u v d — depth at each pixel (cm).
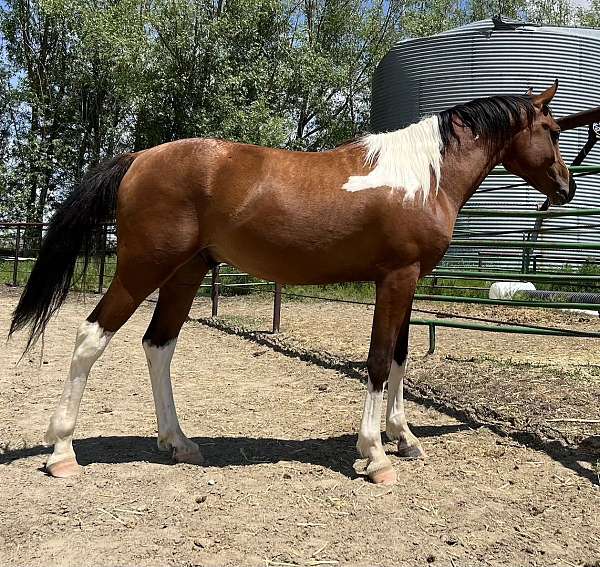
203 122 1638
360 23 2494
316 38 2475
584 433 418
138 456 366
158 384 367
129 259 331
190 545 258
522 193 1323
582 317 1083
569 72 1489
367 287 1488
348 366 636
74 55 2159
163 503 300
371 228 332
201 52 1672
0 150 2191
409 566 247
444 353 725
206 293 1501
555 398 504
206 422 447
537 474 351
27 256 1603
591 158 1402
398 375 380
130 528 272
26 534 263
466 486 332
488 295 1259
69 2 1930
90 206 339
